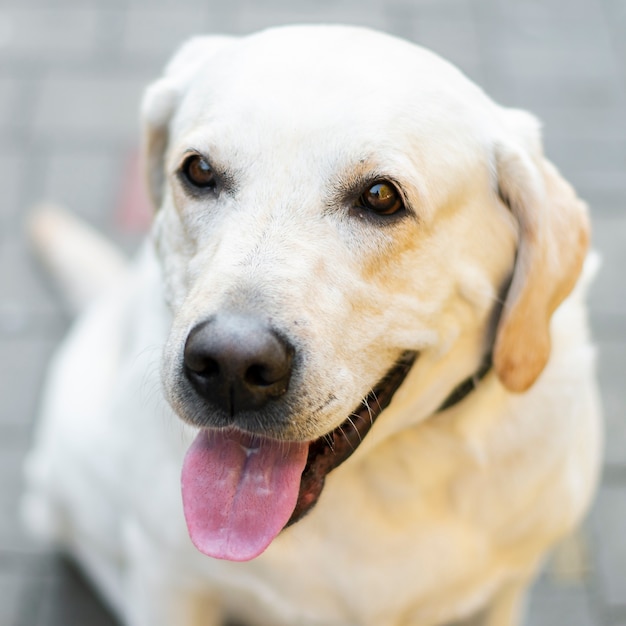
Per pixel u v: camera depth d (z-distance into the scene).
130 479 2.71
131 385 2.72
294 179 2.07
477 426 2.42
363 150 2.05
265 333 1.91
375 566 2.53
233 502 2.12
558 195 2.31
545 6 5.74
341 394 2.06
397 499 2.47
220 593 2.74
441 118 2.15
